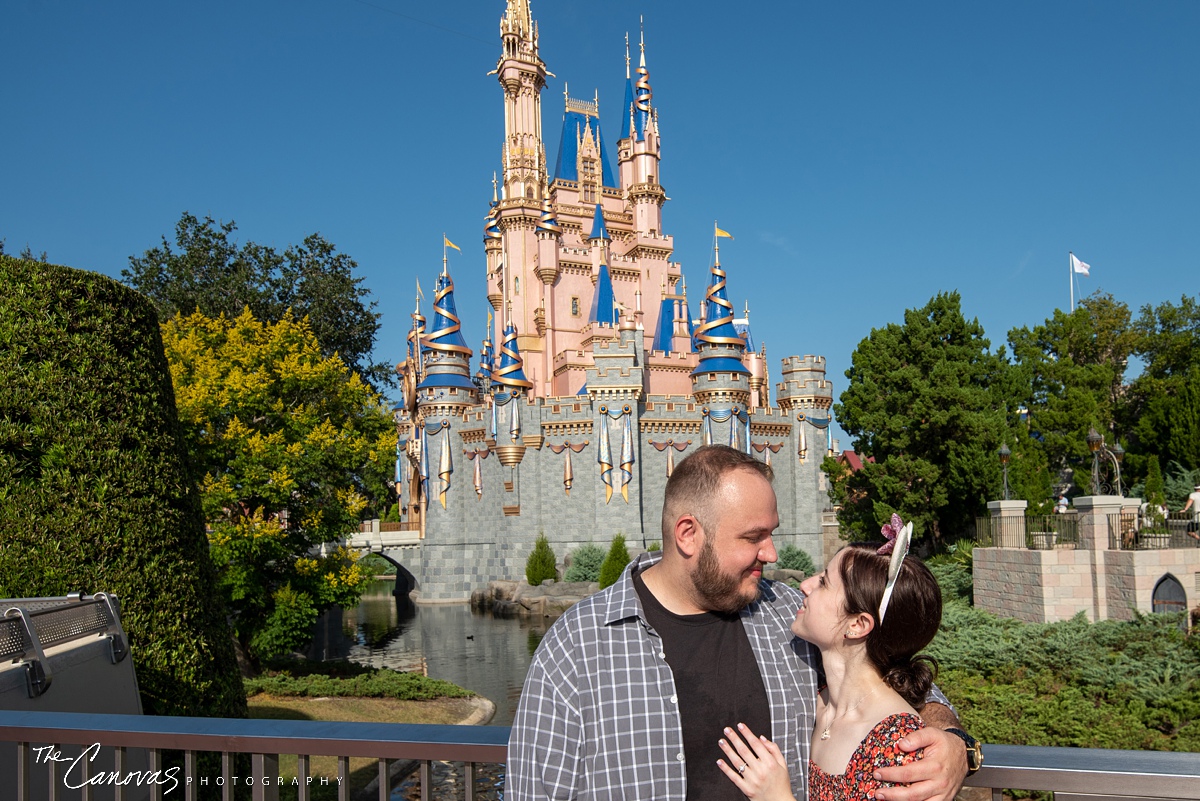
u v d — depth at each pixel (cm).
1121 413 5444
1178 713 1633
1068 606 2481
